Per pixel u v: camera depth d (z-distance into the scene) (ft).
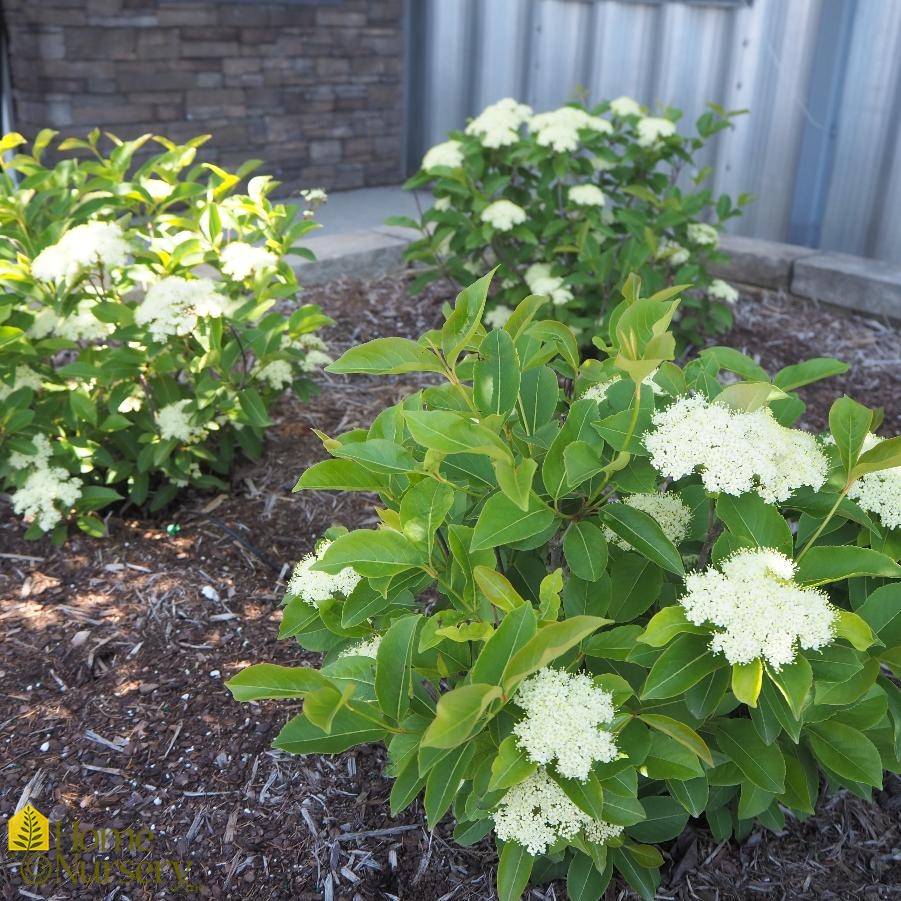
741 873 6.11
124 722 7.13
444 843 6.20
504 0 20.97
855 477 4.83
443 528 5.69
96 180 9.68
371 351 4.89
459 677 5.67
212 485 9.82
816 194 17.44
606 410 5.26
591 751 4.30
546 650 3.94
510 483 4.57
